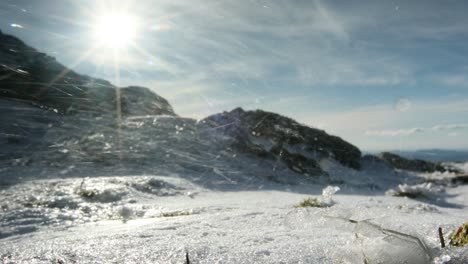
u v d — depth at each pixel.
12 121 17.38
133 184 11.88
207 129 25.05
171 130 23.33
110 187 10.88
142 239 2.81
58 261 2.20
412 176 24.56
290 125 29.19
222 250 2.30
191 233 3.07
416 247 1.75
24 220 5.73
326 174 21.77
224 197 11.91
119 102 25.97
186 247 2.38
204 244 2.50
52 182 11.34
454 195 15.01
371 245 1.87
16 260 2.28
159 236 2.93
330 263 1.93
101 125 20.95
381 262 1.73
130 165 15.86
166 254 2.25
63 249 2.49
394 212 5.27
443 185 20.72
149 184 12.34
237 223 3.70
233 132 24.98
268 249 2.26
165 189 12.16
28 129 17.39
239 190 14.55
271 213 4.35
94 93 24.67
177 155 18.84
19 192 9.59
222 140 23.28
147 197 10.58
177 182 13.67
